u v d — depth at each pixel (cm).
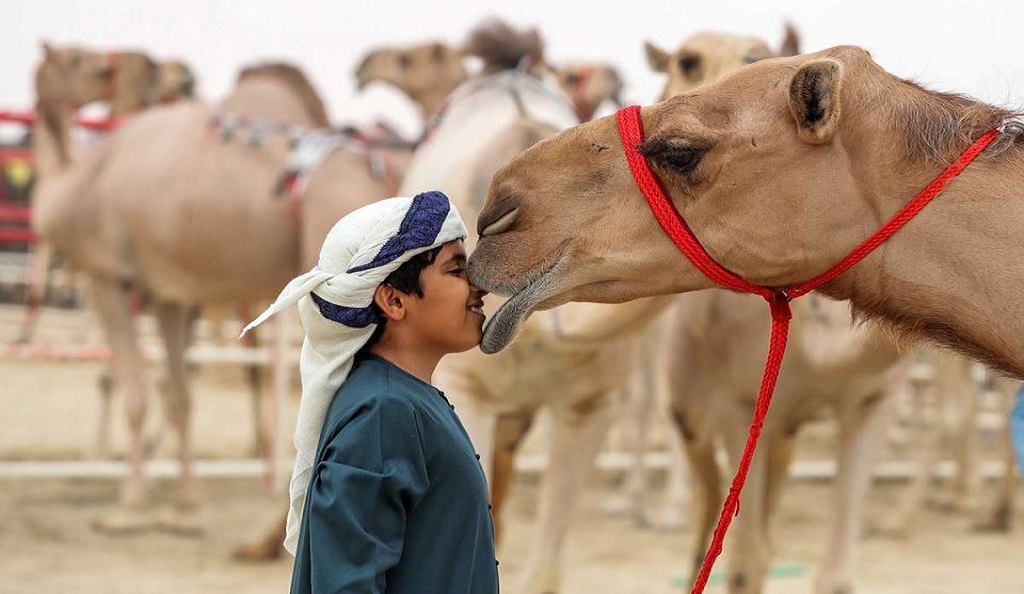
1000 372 275
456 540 256
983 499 1027
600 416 538
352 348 265
